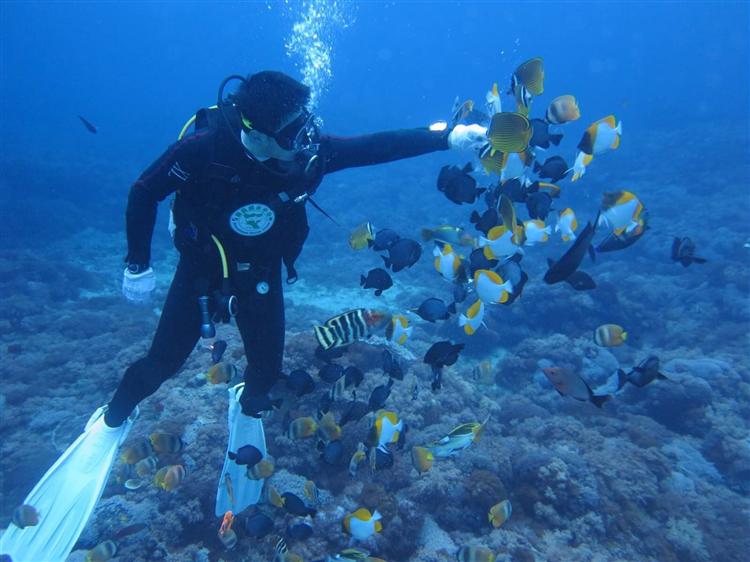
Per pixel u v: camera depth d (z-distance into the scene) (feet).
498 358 34.17
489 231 11.55
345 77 453.99
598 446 21.75
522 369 31.04
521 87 10.71
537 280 40.24
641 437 23.07
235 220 9.86
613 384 13.07
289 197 9.89
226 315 10.92
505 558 15.40
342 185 100.48
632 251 55.11
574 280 11.18
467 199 11.41
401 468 17.97
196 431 18.38
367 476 17.66
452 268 12.52
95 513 15.56
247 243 10.31
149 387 12.30
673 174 88.53
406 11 440.86
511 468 18.98
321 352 15.20
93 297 45.73
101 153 126.62
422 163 121.90
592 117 178.29
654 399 26.66
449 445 13.30
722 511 19.86
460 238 14.53
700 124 138.82
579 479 18.51
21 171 80.02
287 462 17.78
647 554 17.07
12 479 20.79
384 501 15.97
